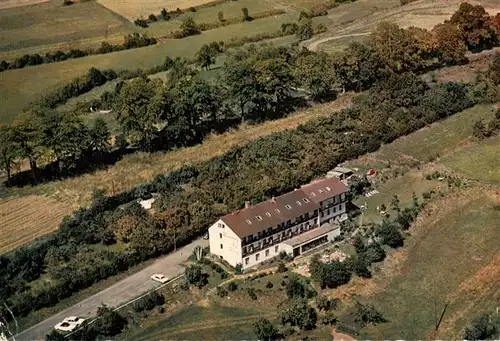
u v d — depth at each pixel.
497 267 119.06
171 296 116.62
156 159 156.50
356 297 113.94
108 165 153.75
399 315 109.38
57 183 147.88
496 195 140.12
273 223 124.12
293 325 107.94
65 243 128.25
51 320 112.56
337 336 105.38
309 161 151.50
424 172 151.00
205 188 143.25
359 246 124.19
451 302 111.62
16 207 140.12
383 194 144.12
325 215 132.88
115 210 137.25
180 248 131.25
